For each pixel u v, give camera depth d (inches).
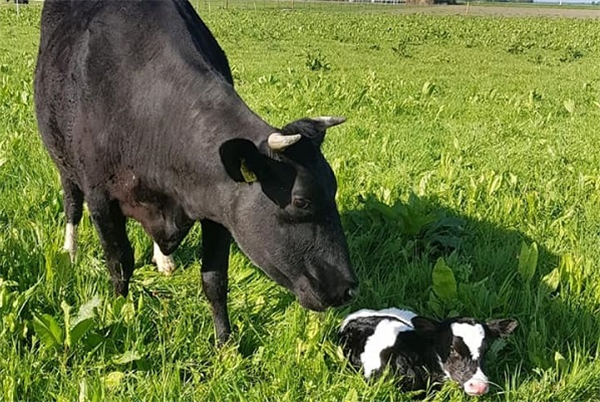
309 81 430.0
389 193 206.7
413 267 174.2
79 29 162.2
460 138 311.6
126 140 148.2
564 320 157.1
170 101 144.3
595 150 296.4
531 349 148.9
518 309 162.1
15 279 160.6
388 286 168.7
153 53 149.9
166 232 152.4
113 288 161.2
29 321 145.8
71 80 157.9
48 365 138.2
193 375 138.5
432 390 141.3
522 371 147.1
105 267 169.8
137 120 146.8
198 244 185.6
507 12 2230.6
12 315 141.4
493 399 140.3
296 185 129.7
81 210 178.1
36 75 174.2
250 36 911.7
